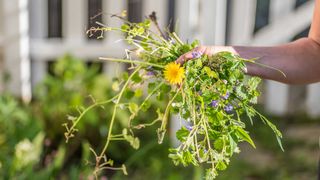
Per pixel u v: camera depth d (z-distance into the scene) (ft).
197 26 13.96
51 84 12.92
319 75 5.66
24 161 9.36
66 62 13.19
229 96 4.93
